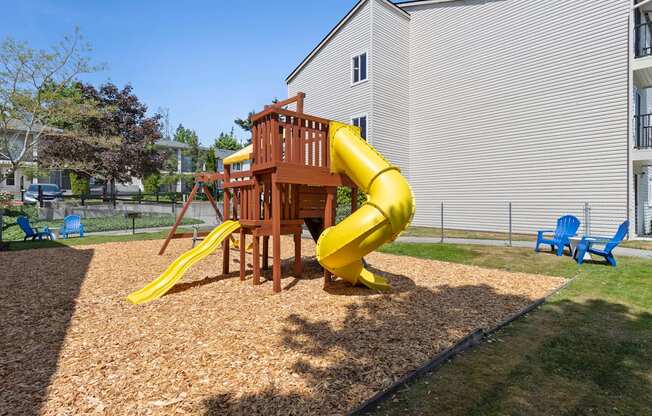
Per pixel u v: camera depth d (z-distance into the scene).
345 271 5.74
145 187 32.59
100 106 22.59
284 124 5.98
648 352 3.61
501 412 2.63
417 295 5.67
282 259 9.30
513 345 3.82
